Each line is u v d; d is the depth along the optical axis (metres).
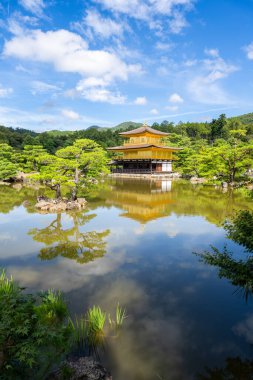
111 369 6.49
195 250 14.27
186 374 6.38
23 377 6.00
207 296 9.74
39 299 9.20
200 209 24.77
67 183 24.92
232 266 9.32
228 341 7.43
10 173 45.47
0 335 5.85
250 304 9.23
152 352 7.02
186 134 117.88
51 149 82.31
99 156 25.72
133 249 14.38
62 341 7.20
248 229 8.67
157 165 66.25
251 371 6.46
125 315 8.54
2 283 9.29
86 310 8.74
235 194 34.28
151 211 23.88
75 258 13.05
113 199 30.52
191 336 7.62
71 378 5.91
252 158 38.75
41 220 20.28
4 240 15.63
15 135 82.44
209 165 43.38
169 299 9.52
